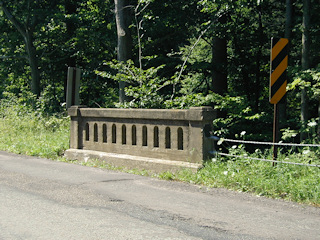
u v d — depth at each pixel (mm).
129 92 12336
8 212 5074
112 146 9148
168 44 20844
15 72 28484
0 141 12625
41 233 4309
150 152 8375
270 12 17938
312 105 18266
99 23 20609
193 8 17828
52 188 6406
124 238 4156
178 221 4754
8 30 26312
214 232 4375
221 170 7152
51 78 28031
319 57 16250
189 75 19703
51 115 17422
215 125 12242
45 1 24953
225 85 17906
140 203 5551
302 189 5941
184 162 7742
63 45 23609
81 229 4434
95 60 21219
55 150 10391
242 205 5520
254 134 13930
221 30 15766
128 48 16094
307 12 12438
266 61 18531
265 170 6836
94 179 7188
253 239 4176
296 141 14141
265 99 19078
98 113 9352
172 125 8000
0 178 7180
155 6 17672
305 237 4262
